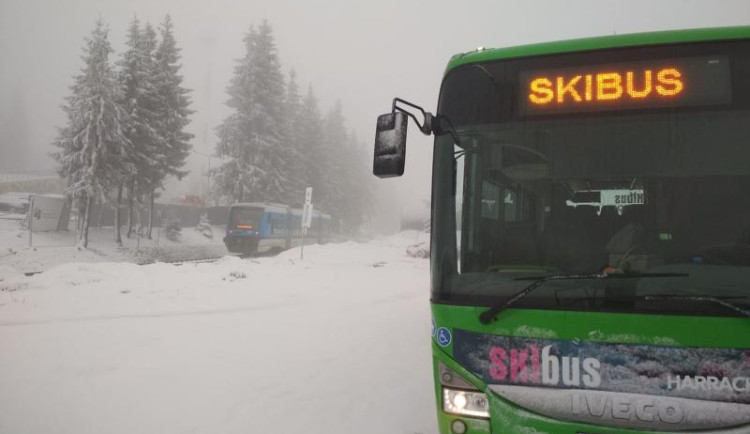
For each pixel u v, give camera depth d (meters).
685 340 2.72
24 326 8.85
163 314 10.24
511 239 3.27
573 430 2.80
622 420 2.75
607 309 2.84
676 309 2.74
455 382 3.12
